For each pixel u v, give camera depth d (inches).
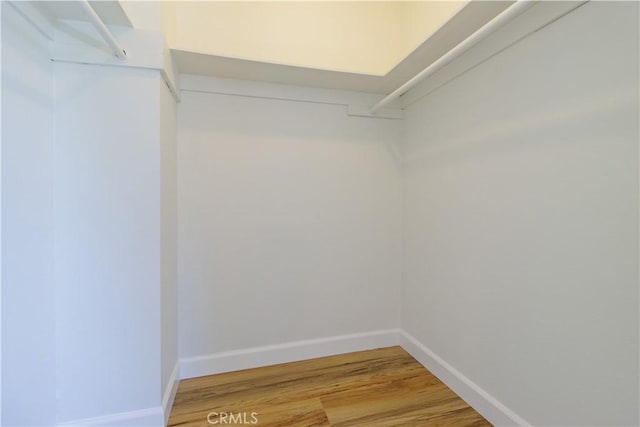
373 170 84.4
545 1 44.8
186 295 70.9
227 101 72.5
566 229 43.4
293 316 79.0
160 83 53.3
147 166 52.7
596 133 39.5
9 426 40.4
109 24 50.1
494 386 55.8
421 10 78.3
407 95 82.0
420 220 78.2
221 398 63.2
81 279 50.8
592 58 39.8
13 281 40.8
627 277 36.6
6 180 39.3
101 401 52.2
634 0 35.4
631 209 36.1
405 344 84.5
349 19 82.4
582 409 41.7
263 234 75.9
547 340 46.3
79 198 50.4
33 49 44.1
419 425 55.5
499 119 54.3
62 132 49.3
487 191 57.2
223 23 72.9
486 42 55.6
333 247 81.7
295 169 77.9
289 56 77.7
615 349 37.9
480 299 59.2
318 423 56.0
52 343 49.0
